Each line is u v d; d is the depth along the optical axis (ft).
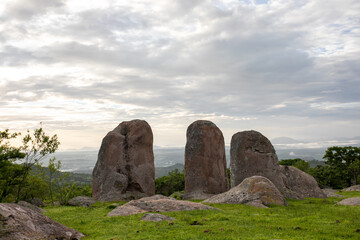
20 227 39.34
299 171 108.17
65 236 42.55
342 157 228.84
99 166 112.27
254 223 50.03
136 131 115.75
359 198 78.07
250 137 103.50
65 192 107.86
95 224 53.11
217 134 115.44
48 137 101.91
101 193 107.55
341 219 53.06
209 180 109.70
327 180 223.30
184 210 62.69
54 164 107.96
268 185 78.18
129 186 110.11
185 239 39.37
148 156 116.16
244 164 101.24
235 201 77.25
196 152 112.06
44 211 75.82
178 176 159.63
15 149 97.19
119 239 40.55
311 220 52.19
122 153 112.37
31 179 108.27
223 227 46.50
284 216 57.21
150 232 44.29
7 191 98.58
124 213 62.08
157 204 66.69
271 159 99.91
